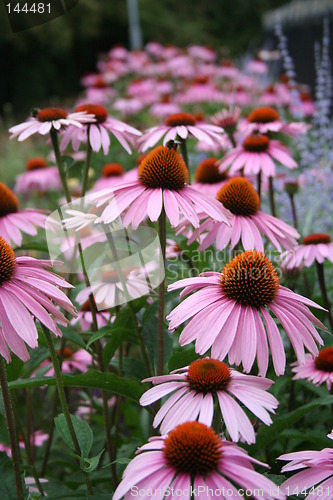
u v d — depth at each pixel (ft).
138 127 6.35
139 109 7.98
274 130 2.95
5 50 19.67
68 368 2.83
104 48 21.24
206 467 1.54
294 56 11.16
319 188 3.45
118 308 2.32
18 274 1.76
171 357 2.09
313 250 2.53
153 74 10.13
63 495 2.13
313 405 2.02
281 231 2.30
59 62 20.92
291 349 2.51
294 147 4.36
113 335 2.23
